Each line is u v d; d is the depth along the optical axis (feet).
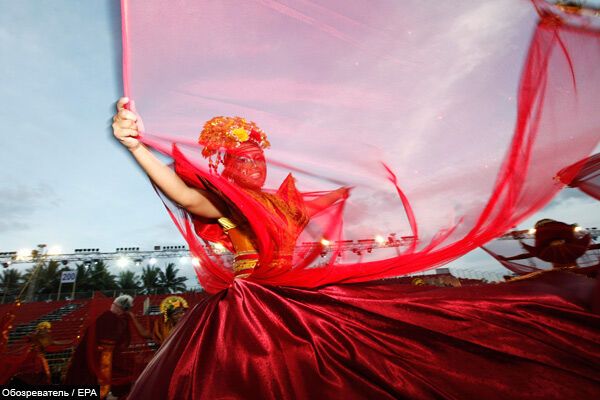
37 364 18.21
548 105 5.22
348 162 5.95
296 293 4.66
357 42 5.60
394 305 4.48
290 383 3.73
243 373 3.76
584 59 5.24
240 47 5.17
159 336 18.26
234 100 5.24
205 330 4.27
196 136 4.97
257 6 5.19
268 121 5.53
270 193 5.81
